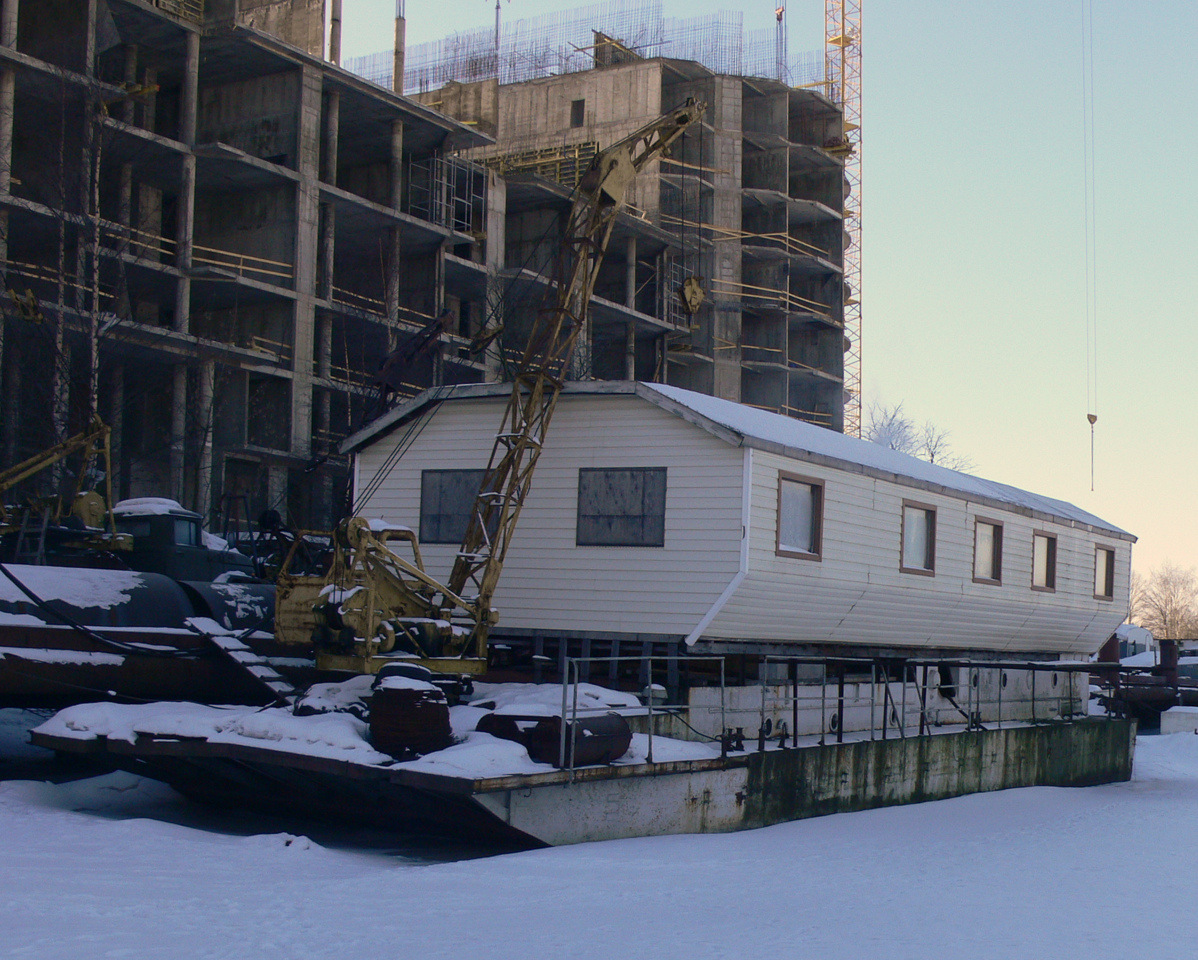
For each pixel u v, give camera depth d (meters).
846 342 87.69
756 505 17.92
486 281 57.25
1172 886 13.88
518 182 59.03
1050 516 26.73
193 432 41.81
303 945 9.34
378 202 56.06
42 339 33.28
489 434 20.30
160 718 15.23
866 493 20.48
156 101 50.84
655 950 9.58
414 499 20.73
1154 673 27.67
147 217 48.25
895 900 12.16
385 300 52.06
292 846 13.59
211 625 17.91
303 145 48.59
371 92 50.72
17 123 43.31
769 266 73.50
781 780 18.06
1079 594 28.34
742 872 13.43
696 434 18.28
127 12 44.12
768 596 18.44
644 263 67.62
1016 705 27.56
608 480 18.84
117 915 9.94
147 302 48.41
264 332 48.75
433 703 14.21
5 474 21.58
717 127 69.75
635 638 18.28
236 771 15.14
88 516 21.08
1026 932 10.82
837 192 76.69
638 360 67.19
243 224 49.47
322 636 16.88
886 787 20.69
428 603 18.00
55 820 14.33
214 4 46.53
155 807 16.89
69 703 16.94
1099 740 28.94
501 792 13.84
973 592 23.77
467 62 70.38
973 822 19.38
